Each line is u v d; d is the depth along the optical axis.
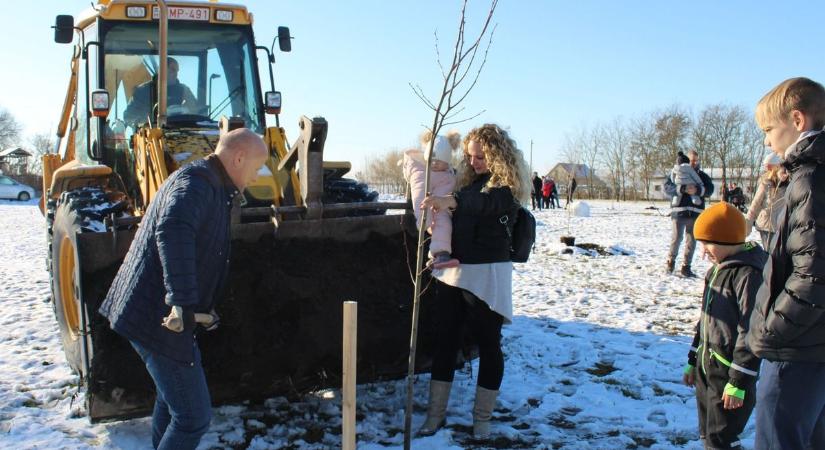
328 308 4.39
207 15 5.84
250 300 4.15
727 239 3.18
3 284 9.15
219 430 4.25
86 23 5.94
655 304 8.35
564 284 9.75
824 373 2.69
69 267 4.69
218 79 5.91
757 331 2.75
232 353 4.14
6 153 51.44
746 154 58.53
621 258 12.84
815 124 2.67
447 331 4.28
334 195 5.80
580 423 4.51
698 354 3.37
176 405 3.10
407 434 3.56
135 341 3.06
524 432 4.34
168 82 5.64
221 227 3.19
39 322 6.83
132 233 3.86
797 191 2.59
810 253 2.52
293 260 4.25
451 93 3.35
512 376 5.40
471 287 4.09
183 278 2.91
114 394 3.86
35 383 4.97
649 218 26.89
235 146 3.20
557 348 6.19
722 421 3.20
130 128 5.46
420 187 4.28
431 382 4.32
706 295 3.31
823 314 2.60
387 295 4.57
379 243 4.51
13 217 24.03
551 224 22.39
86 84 5.68
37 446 3.88
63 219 4.41
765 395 2.80
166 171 4.54
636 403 4.84
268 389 4.35
